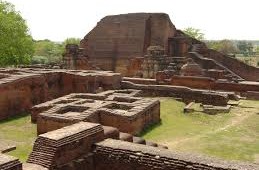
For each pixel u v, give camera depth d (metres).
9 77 18.95
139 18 44.31
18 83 18.56
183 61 37.38
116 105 17.03
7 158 8.34
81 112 15.55
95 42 46.62
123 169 10.30
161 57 36.69
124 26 44.91
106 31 46.06
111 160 10.44
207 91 23.11
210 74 33.53
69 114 15.02
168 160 9.67
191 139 15.00
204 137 15.34
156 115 17.70
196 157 9.74
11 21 43.00
